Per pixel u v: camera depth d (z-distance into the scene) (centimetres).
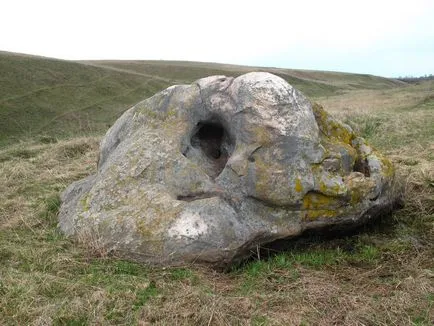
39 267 436
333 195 476
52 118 2252
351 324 340
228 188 487
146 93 3231
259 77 505
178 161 512
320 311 361
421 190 623
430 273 413
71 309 358
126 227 464
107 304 367
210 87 539
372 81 7675
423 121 1102
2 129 1994
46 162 961
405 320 343
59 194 670
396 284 399
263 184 470
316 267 444
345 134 548
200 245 437
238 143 499
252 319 350
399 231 527
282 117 482
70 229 510
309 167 478
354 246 497
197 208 457
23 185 777
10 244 493
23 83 2677
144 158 525
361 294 386
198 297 371
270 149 477
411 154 827
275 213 474
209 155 562
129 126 612
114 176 524
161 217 458
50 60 3275
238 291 396
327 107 1880
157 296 380
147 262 441
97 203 511
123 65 4991
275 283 408
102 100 2803
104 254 454
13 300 372
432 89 2569
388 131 1039
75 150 1051
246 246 451
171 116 557
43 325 341
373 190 500
